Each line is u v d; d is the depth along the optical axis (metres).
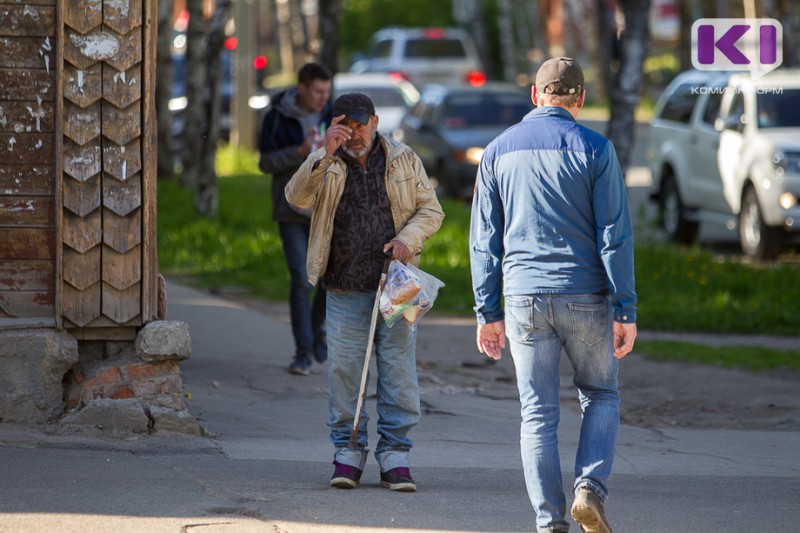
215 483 14.60
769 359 26.05
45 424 16.39
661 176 46.31
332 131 14.10
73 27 16.27
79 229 16.48
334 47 47.62
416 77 85.06
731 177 41.09
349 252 14.52
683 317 30.39
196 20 50.44
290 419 19.19
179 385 16.91
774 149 38.84
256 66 76.25
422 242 14.57
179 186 50.97
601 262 12.48
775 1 78.06
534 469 12.45
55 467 14.80
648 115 92.81
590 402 12.74
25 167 16.39
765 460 17.91
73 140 16.38
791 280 34.22
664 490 15.54
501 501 14.48
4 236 16.41
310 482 15.02
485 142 51.12
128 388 16.69
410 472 16.08
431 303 14.46
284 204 22.09
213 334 26.08
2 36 16.20
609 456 12.46
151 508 13.34
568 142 12.42
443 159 51.78
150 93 16.52
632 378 24.42
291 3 102.44
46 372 16.38
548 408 12.57
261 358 23.86
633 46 38.28
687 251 38.75
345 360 14.77
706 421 21.08
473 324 29.78
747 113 40.91
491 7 113.56
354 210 14.48
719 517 14.10
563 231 12.42
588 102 102.19
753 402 22.48
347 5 122.69
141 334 16.59
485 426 19.77
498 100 54.56
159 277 17.27
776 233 39.06
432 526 13.21
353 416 14.98
